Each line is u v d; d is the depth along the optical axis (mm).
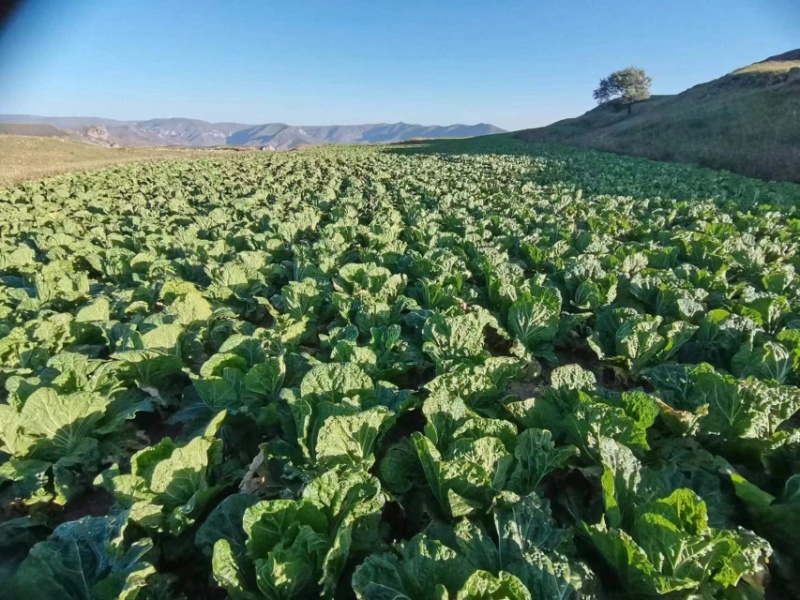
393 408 4895
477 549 3299
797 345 5723
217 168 39594
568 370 5254
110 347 6887
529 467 4172
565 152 50844
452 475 3770
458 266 9961
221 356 5605
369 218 17531
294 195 23531
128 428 5648
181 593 3607
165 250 12867
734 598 3104
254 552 3295
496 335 7305
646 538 3168
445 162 40344
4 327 7184
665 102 79562
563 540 3436
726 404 4578
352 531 3551
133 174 34406
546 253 11055
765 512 3693
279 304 8859
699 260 11008
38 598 3195
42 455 4914
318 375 4867
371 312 7406
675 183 25562
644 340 6289
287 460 4449
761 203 19812
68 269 10875
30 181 30719
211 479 4402
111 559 3326
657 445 4602
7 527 4078
